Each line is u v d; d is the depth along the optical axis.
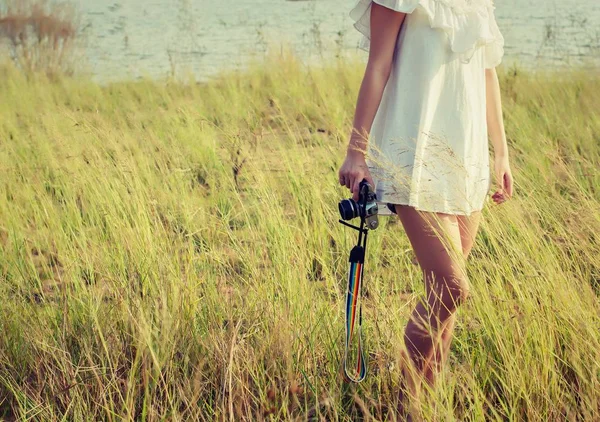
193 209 4.86
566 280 2.97
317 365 2.98
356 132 2.41
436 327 2.53
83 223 4.81
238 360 2.84
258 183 5.07
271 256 3.88
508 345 2.74
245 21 18.19
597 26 16.36
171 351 2.85
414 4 2.33
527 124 6.94
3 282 3.76
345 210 2.39
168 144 6.73
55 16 12.79
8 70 11.83
